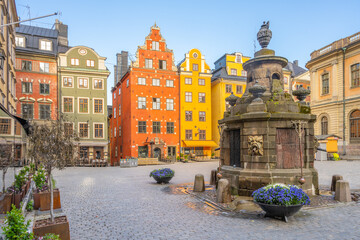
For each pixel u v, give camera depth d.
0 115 15.85
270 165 10.73
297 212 8.45
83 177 19.42
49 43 34.59
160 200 10.82
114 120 46.56
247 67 13.48
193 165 30.70
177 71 39.53
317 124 38.06
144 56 37.78
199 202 10.33
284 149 11.06
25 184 11.17
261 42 13.03
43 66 33.44
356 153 31.80
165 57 39.00
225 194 9.91
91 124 34.81
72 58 34.56
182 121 39.16
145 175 20.41
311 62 39.00
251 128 11.14
